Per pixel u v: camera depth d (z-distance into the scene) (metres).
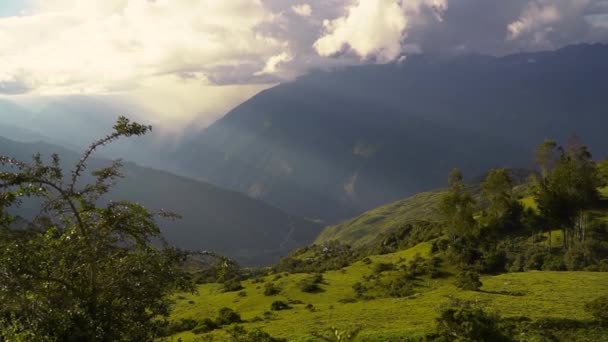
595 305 33.53
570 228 88.25
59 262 10.92
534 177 125.81
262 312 63.72
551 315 34.00
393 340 30.27
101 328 10.70
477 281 55.06
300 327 42.94
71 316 10.44
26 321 10.26
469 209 93.69
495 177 105.81
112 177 11.75
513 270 79.44
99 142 11.56
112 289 10.95
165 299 12.01
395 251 132.88
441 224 129.62
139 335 11.24
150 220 11.98
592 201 93.94
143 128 11.89
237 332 38.00
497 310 36.47
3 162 10.45
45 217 11.12
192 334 50.50
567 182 86.25
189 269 12.20
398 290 66.81
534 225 95.94
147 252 11.50
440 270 81.12
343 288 78.69
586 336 30.31
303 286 80.50
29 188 10.57
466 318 27.48
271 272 152.88
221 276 12.40
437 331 28.98
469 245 89.12
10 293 9.76
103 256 11.27
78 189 11.51
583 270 69.00
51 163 11.04
